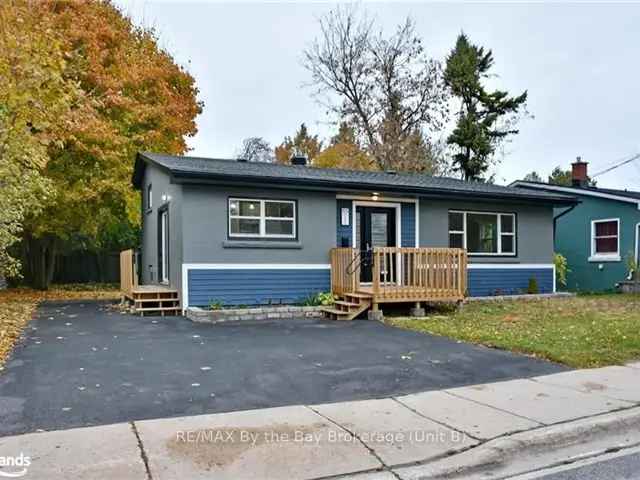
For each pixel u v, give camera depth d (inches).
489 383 223.5
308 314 437.1
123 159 651.5
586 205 739.4
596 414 180.9
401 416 178.1
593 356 270.4
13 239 395.5
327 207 499.5
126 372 238.2
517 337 322.0
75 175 608.1
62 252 810.8
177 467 135.1
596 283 722.2
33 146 351.6
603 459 152.4
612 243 706.8
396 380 228.2
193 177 425.4
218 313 406.0
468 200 569.6
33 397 196.7
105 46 675.4
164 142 721.0
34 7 518.3
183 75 809.5
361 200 520.7
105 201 662.5
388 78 1144.2
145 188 633.6
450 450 149.9
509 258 597.9
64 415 175.9
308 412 181.8
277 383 221.9
